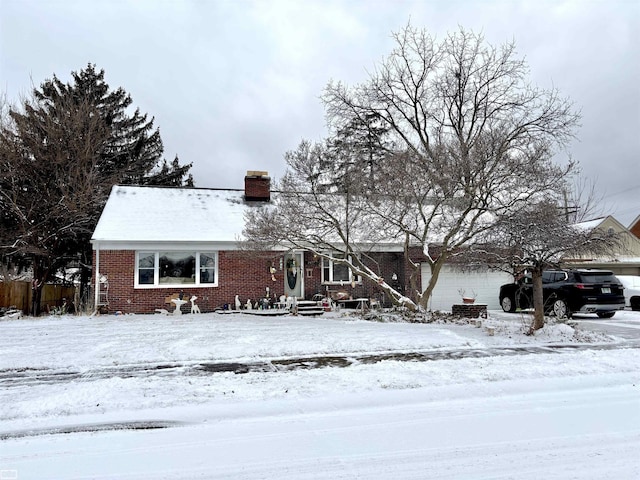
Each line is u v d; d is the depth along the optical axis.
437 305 20.72
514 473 4.15
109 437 5.16
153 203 21.11
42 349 9.97
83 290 24.02
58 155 22.28
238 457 4.56
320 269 20.05
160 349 9.89
